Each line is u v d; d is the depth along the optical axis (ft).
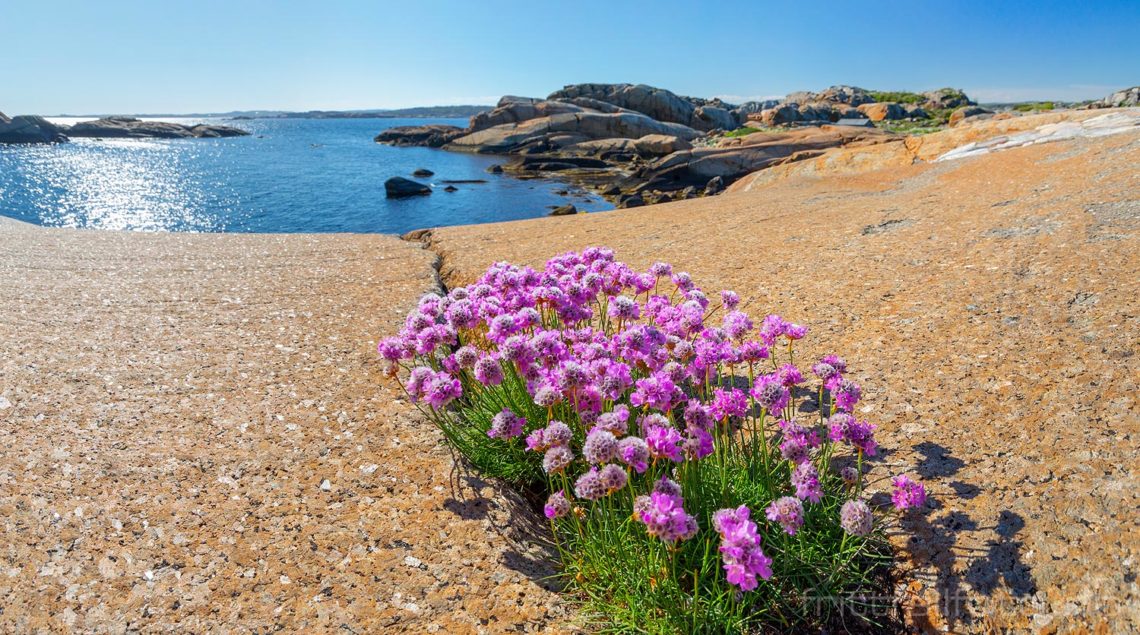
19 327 20.84
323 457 13.21
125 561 10.00
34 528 10.62
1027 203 26.11
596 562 9.39
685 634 8.26
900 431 11.94
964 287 18.01
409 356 12.44
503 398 12.98
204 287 26.84
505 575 10.02
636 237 32.96
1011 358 13.56
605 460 8.46
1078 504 9.19
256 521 11.10
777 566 9.18
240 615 9.07
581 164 207.10
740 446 11.74
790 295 20.40
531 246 32.68
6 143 411.34
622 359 12.71
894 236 25.64
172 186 168.45
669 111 317.83
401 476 12.60
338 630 8.86
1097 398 11.45
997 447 10.85
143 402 15.43
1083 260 17.76
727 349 11.19
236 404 15.44
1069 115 48.47
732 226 33.83
